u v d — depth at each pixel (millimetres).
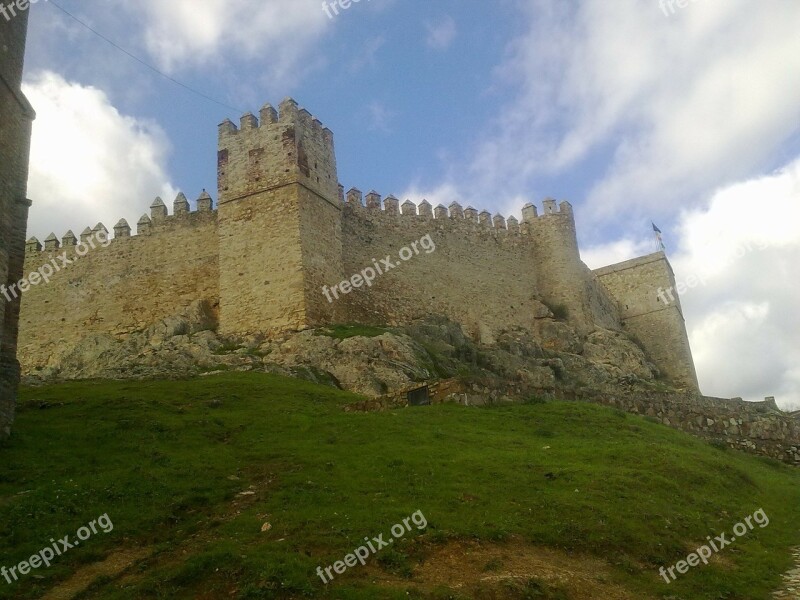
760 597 12812
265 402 26016
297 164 40281
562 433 22250
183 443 20688
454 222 51469
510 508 15117
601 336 52469
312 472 17484
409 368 34938
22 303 46188
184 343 37344
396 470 17344
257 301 38531
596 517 14836
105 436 20875
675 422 28219
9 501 15734
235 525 14359
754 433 28734
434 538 13523
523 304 52375
